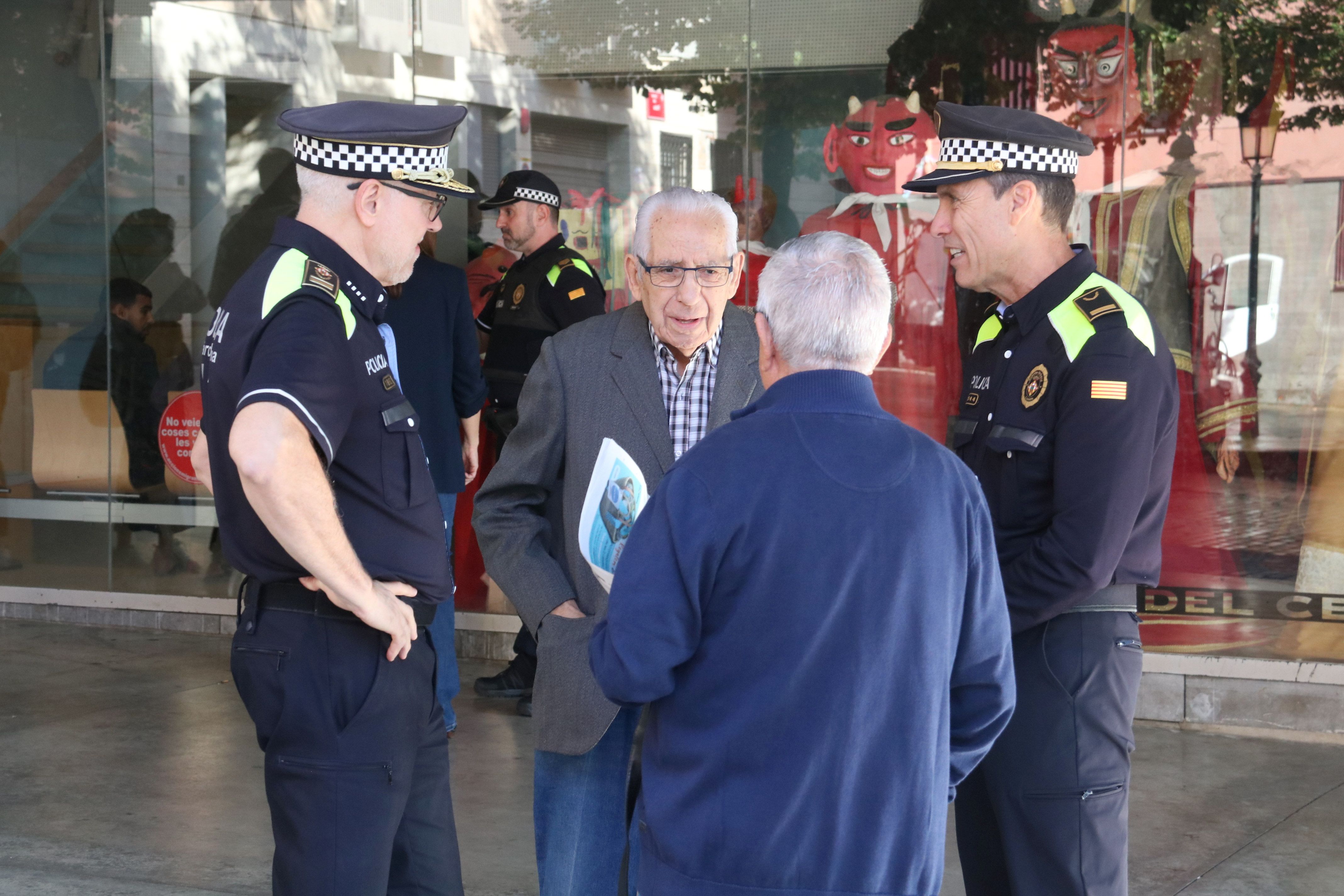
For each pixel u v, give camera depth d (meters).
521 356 4.77
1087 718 2.14
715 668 1.60
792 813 1.56
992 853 2.34
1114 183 4.73
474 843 3.48
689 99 5.13
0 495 6.07
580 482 2.38
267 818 3.63
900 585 1.59
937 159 4.91
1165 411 2.17
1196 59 4.60
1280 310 4.59
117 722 4.48
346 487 2.04
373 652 2.05
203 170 5.73
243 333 1.95
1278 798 3.84
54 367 5.97
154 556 5.90
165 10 5.69
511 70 5.28
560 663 2.33
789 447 1.61
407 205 2.08
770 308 1.69
